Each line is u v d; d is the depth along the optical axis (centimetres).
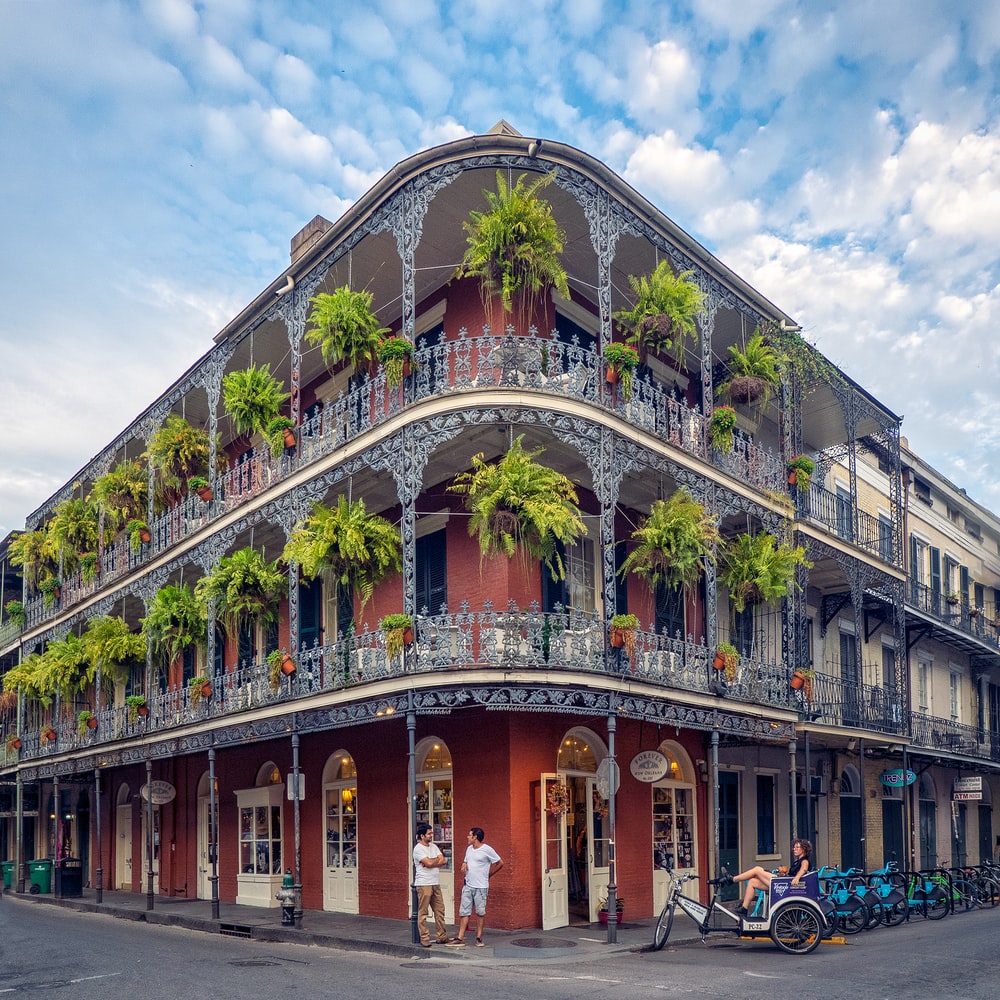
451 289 1761
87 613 2578
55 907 2325
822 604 2286
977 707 3069
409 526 1438
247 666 2095
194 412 2366
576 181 1502
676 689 1480
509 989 968
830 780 2197
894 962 1139
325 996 945
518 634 1371
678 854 1750
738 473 1770
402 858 1638
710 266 1758
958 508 3170
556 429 1423
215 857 1756
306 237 2220
